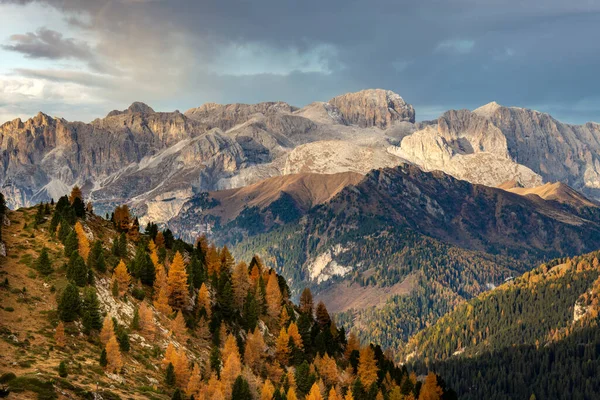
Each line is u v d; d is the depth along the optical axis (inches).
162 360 6343.5
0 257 6786.4
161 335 6894.7
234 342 7273.6
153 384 5767.7
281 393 6732.3
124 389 5334.6
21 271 6624.0
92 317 6151.6
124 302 6948.8
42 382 4687.5
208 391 6018.7
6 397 4360.2
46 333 5723.4
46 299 6264.8
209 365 6624.0
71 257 6811.0
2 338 5349.4
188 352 6953.7
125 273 7249.0
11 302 5989.2
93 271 7086.6
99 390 5039.4
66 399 4645.7
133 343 6402.6
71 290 6102.4
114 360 5615.2
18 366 4980.3
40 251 7091.5
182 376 6146.7
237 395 6161.4
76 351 5669.3
